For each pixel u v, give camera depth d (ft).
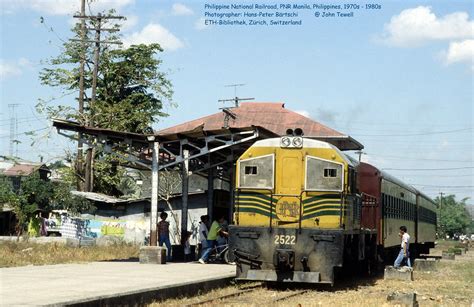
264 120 163.22
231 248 61.41
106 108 159.22
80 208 130.31
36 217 125.59
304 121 161.07
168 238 84.48
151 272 63.82
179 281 54.39
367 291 62.75
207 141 76.59
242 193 62.59
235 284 63.21
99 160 159.63
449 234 497.05
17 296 41.57
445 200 593.42
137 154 84.33
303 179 61.57
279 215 61.41
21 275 57.31
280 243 60.44
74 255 85.92
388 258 107.04
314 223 60.95
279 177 62.03
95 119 154.10
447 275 89.76
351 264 73.51
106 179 161.89
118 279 55.21
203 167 89.51
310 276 59.62
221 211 104.78
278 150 62.39
